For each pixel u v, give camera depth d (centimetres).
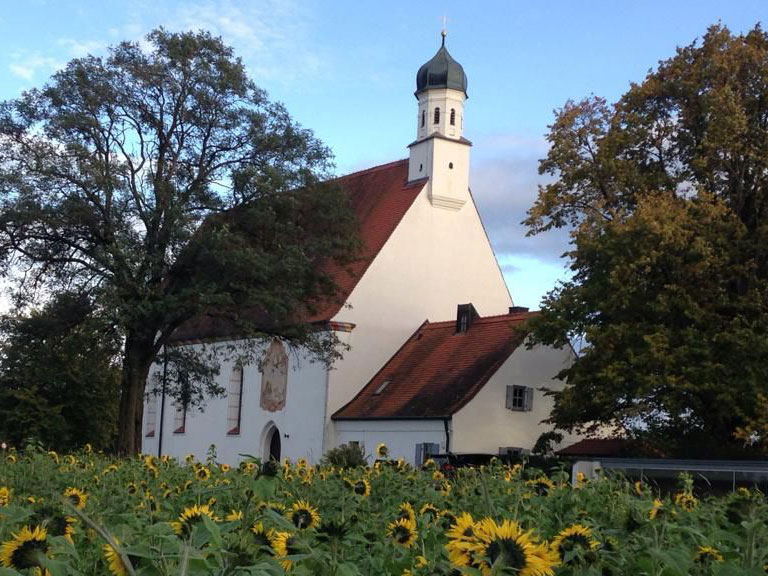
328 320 4559
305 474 852
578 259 3114
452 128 5075
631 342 2889
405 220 4872
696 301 2889
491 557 311
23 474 930
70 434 3716
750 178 3091
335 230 3609
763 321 2800
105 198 3167
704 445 2803
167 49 3384
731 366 2752
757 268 2939
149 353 3366
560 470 753
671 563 393
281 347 4897
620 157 3288
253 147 3472
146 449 5891
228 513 613
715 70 3106
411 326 4806
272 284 3328
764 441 2672
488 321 4438
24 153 3181
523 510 579
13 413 3509
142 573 337
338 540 427
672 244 2859
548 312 3128
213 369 3669
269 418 4900
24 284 3284
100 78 3262
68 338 3231
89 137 3253
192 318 3322
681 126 3225
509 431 4028
